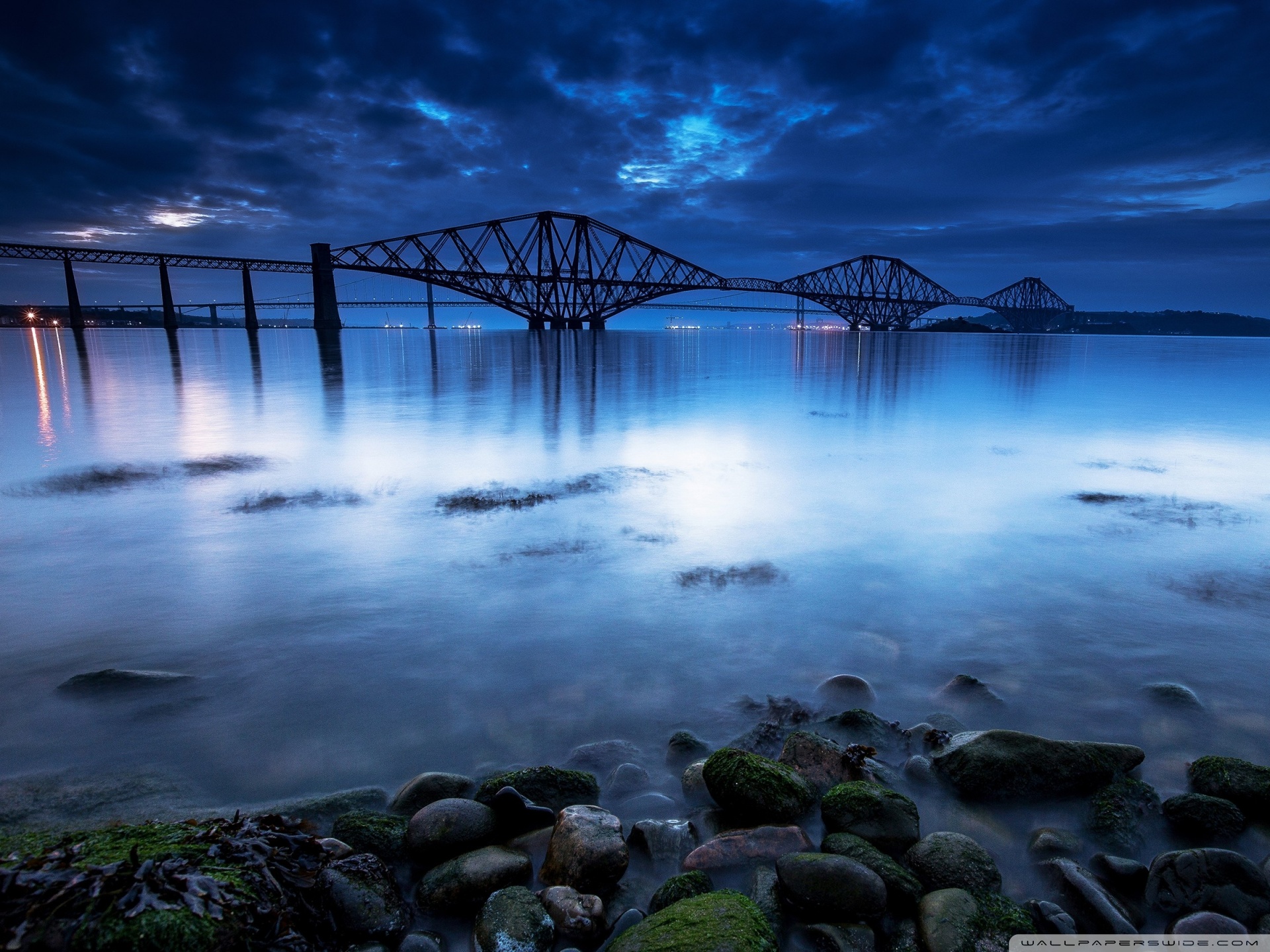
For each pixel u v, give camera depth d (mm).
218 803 3227
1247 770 3373
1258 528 7992
